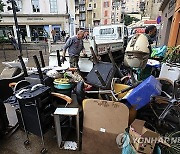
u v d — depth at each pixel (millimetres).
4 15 19797
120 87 2760
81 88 2521
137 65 2836
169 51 4102
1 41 13461
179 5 5777
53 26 21594
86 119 2227
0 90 3520
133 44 2824
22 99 2000
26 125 2324
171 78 3217
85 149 2266
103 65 2998
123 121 2088
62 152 2309
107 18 46031
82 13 48969
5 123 2605
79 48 4812
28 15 20469
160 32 12172
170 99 2182
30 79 2871
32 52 11773
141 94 2145
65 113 2191
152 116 2336
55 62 5289
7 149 2369
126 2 65188
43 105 2184
